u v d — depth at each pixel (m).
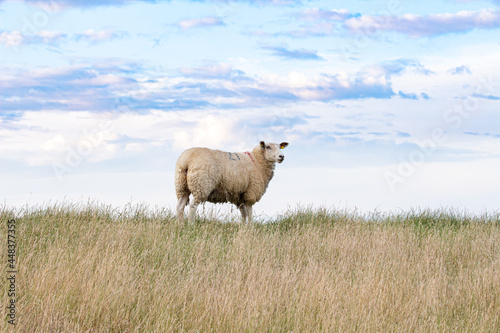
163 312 7.31
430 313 8.46
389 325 7.59
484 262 11.97
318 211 16.81
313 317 7.69
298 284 9.14
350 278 10.16
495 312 8.63
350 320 7.63
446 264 12.08
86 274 8.24
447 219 17.09
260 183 16.38
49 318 6.56
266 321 7.24
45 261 9.02
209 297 7.80
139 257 10.37
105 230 11.60
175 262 10.41
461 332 7.83
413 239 13.88
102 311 7.09
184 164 14.98
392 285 9.20
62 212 13.05
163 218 14.48
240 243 11.61
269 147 16.62
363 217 16.62
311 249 12.55
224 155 15.51
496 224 16.77
